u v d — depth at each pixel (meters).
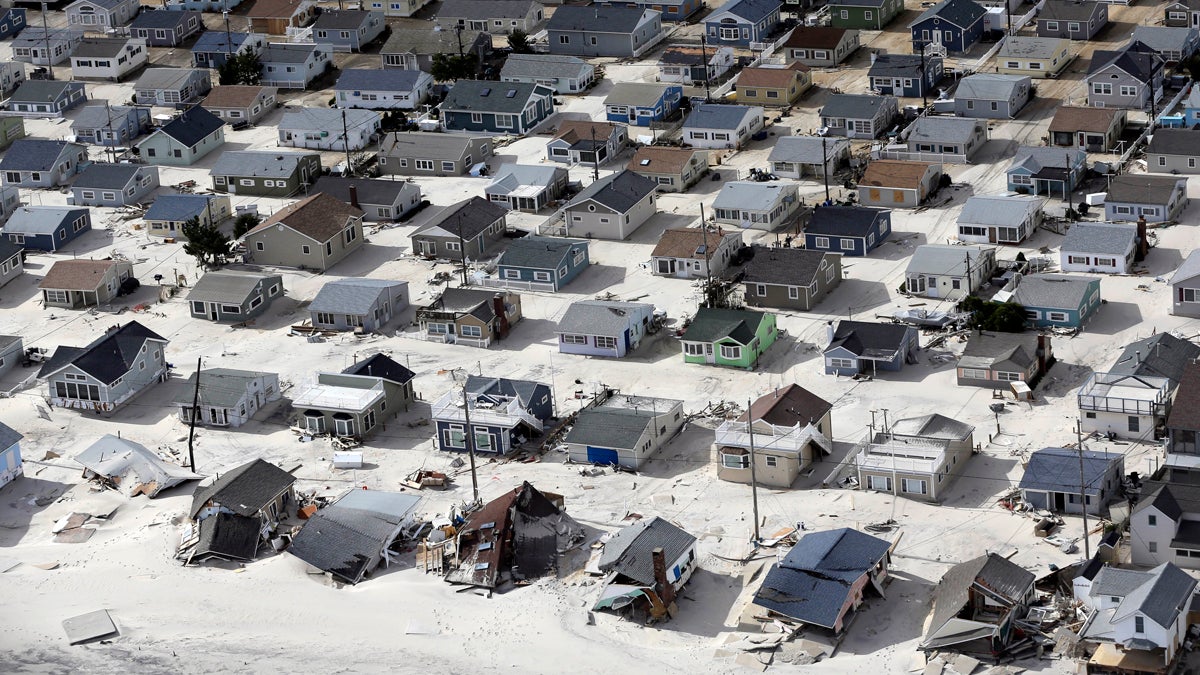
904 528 100.44
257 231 147.50
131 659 93.50
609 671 89.44
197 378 115.88
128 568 102.88
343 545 101.88
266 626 96.19
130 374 125.94
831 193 154.62
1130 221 142.50
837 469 107.25
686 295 137.00
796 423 108.69
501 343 131.88
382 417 119.88
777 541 100.00
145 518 108.62
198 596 99.38
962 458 107.00
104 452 115.44
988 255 134.88
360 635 94.69
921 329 128.00
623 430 111.19
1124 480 103.06
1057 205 148.12
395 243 151.75
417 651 92.69
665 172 157.62
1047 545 97.00
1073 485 99.75
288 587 99.69
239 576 101.19
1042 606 90.94
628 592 94.38
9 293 146.75
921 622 91.19
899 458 104.31
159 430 121.31
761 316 127.06
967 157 158.75
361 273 146.00
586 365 127.06
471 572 99.44
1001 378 117.25
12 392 128.25
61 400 125.62
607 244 148.62
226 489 106.75
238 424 120.88
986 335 121.62
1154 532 94.06
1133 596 86.44
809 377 122.25
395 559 102.25
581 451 111.81
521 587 98.25
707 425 116.19
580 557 100.44
